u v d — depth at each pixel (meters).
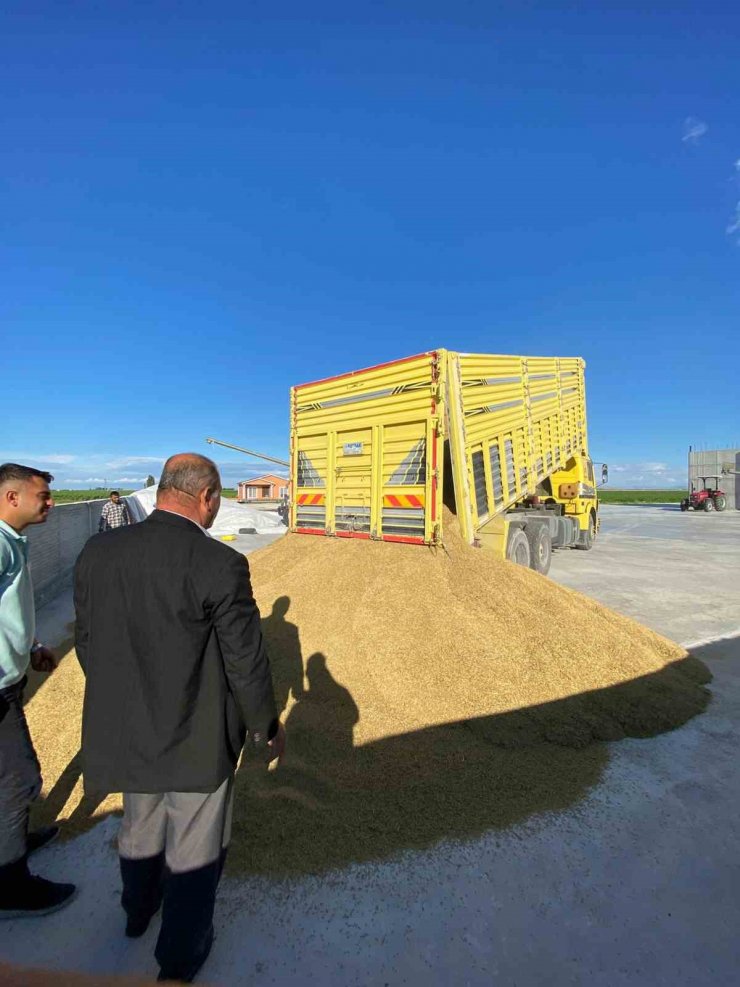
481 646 4.59
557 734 3.81
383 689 4.14
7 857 2.26
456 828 2.88
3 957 2.13
